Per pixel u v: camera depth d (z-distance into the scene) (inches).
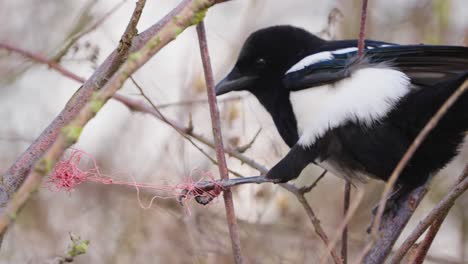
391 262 283.0
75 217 488.1
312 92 370.6
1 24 507.8
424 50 344.2
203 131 455.8
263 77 417.1
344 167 363.9
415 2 559.2
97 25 390.9
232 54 488.4
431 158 351.9
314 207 514.9
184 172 440.5
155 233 468.4
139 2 262.7
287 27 418.9
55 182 307.6
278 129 419.5
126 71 203.9
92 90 269.6
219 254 448.1
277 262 443.5
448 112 339.0
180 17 217.6
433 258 507.8
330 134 359.3
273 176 363.9
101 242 478.0
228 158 462.3
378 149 353.1
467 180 275.0
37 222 483.2
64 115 269.7
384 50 356.5
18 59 455.8
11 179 264.2
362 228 501.7
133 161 495.2
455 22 548.1
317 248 454.6
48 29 514.9
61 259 278.7
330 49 392.2
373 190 509.7
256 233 449.4
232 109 439.5
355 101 354.3
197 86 465.1
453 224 544.4
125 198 490.9
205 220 466.0
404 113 347.3
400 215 346.3
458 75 334.6
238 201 457.4
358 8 546.0
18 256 465.1
